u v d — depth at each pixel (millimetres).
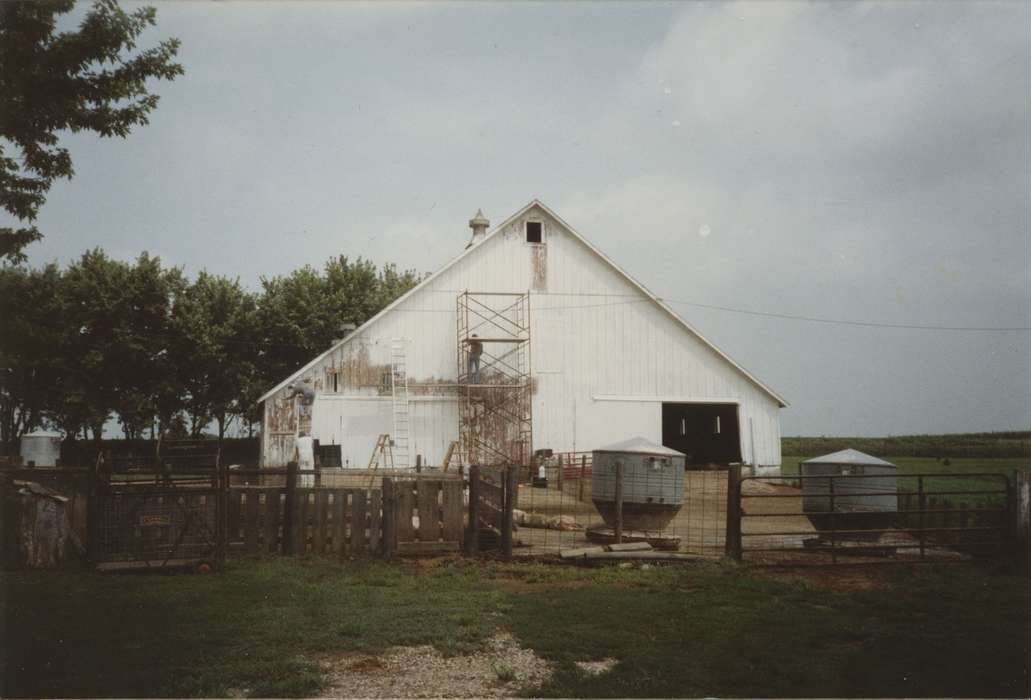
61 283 43000
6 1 12930
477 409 32812
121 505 11562
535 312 33594
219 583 10828
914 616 9820
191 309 46875
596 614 9539
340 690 7055
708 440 38031
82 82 14039
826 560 13281
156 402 45625
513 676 7387
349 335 32281
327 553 13008
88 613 9156
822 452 50375
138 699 6699
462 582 11266
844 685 7312
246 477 18703
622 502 14484
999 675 7617
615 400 33625
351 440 31891
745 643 8492
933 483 26781
